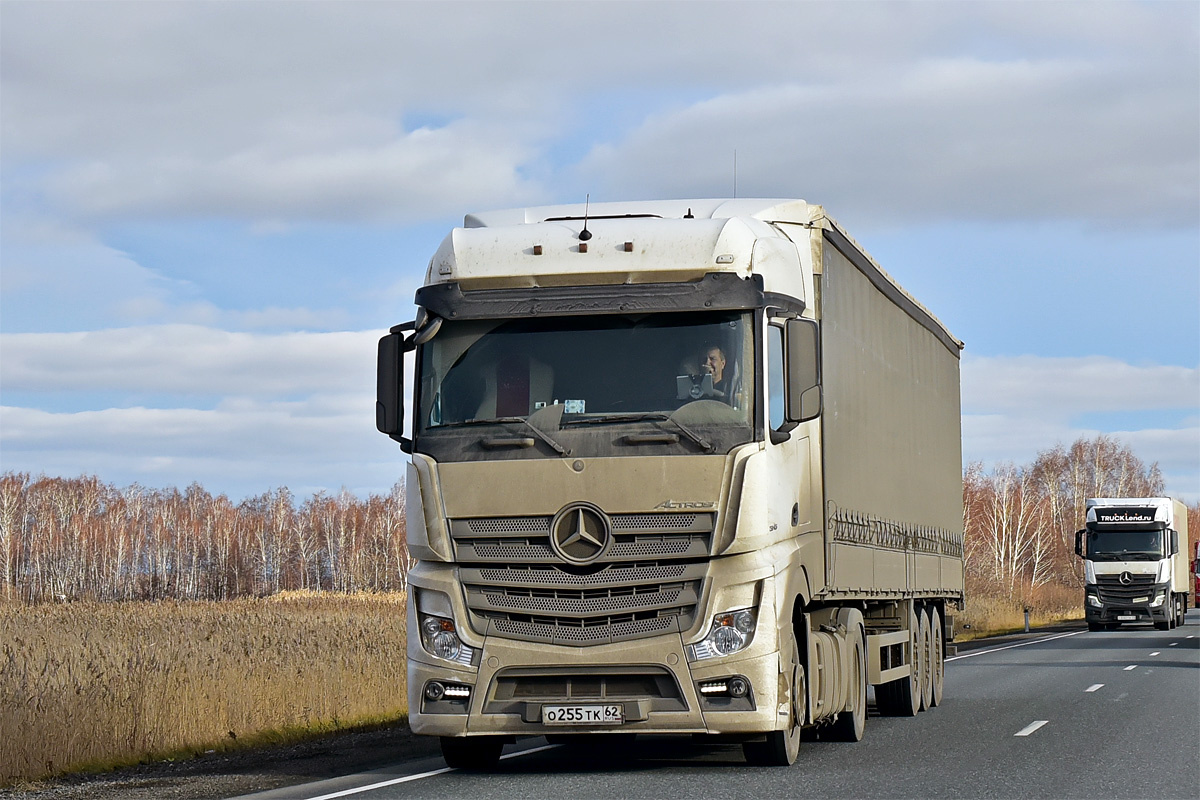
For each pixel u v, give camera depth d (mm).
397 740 18000
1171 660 34875
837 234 15875
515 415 12914
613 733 12508
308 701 20453
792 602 13109
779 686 12484
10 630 26672
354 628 28094
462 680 12648
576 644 12500
